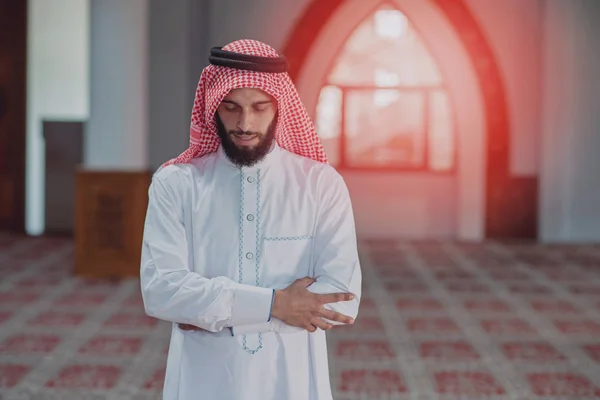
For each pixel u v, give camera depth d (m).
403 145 9.06
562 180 8.79
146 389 3.79
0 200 9.12
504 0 8.69
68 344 4.60
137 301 5.77
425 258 7.80
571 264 7.48
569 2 8.55
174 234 1.63
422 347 4.61
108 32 8.48
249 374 1.62
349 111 9.02
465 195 8.97
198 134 1.73
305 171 1.73
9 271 6.87
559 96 8.70
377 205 9.11
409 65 8.95
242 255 1.64
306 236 1.68
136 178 6.56
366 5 8.74
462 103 8.86
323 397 1.68
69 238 8.75
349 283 1.63
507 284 6.54
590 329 5.07
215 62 1.60
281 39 8.77
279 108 1.65
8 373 4.03
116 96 8.53
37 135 9.07
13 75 8.93
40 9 8.86
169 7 8.30
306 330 1.67
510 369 4.19
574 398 3.73
